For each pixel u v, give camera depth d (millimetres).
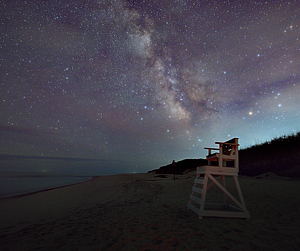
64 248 2148
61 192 8930
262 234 2328
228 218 3035
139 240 2242
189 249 1945
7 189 11422
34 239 2498
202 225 2697
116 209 4156
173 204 4461
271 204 3982
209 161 3934
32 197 7836
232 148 3309
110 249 2043
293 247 1964
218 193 5773
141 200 5305
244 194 5301
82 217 3561
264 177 8977
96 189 9250
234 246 2006
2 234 2824
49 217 3928
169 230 2523
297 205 3785
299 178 7477
